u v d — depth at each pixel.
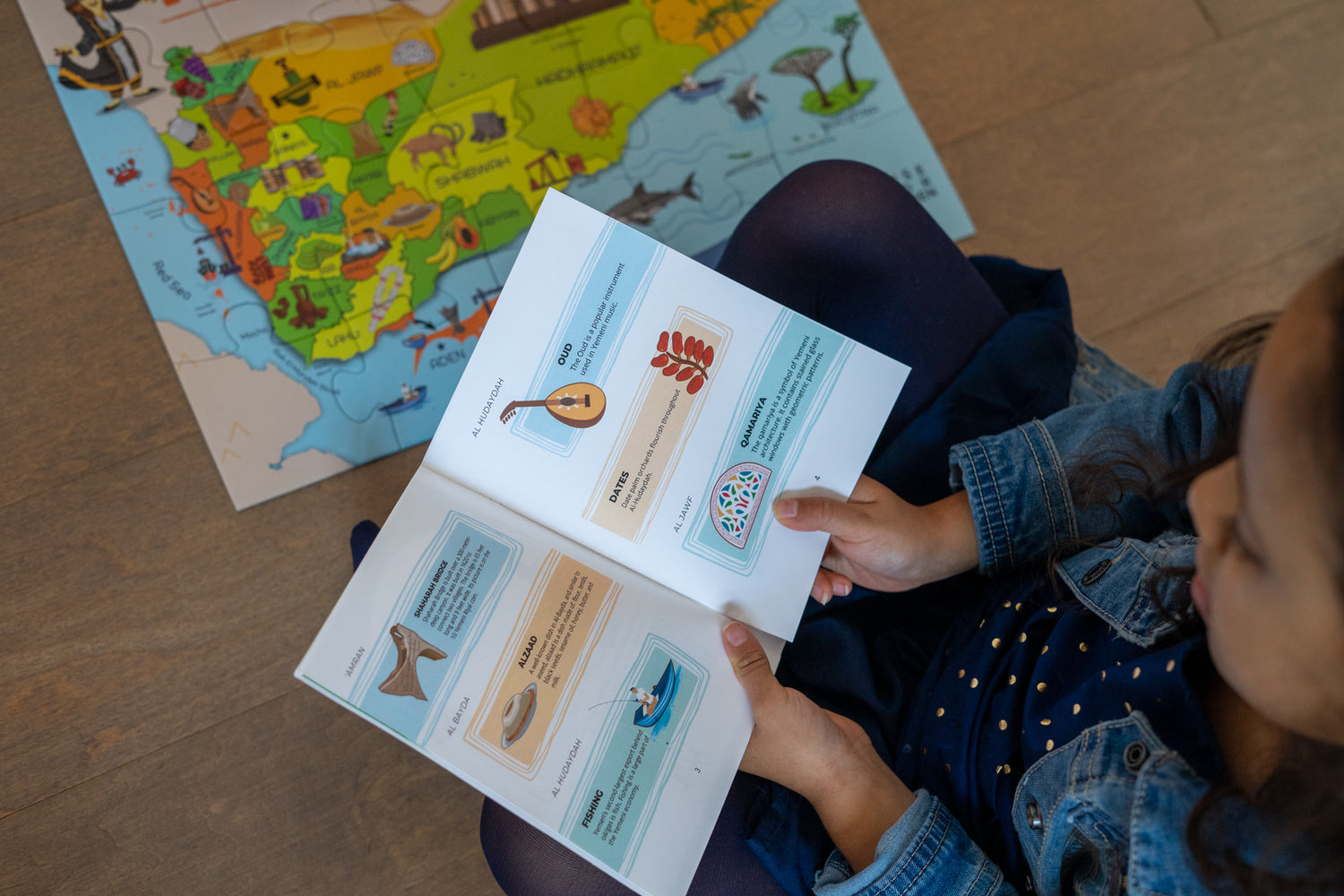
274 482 0.97
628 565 0.60
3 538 0.94
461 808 0.94
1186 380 0.61
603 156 1.06
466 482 0.59
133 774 0.91
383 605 0.56
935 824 0.57
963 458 0.65
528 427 0.59
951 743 0.62
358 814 0.93
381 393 0.99
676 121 1.08
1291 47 1.17
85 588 0.94
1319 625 0.32
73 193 0.99
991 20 1.15
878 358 0.60
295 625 0.95
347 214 1.01
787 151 1.09
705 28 1.10
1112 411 0.64
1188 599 0.51
